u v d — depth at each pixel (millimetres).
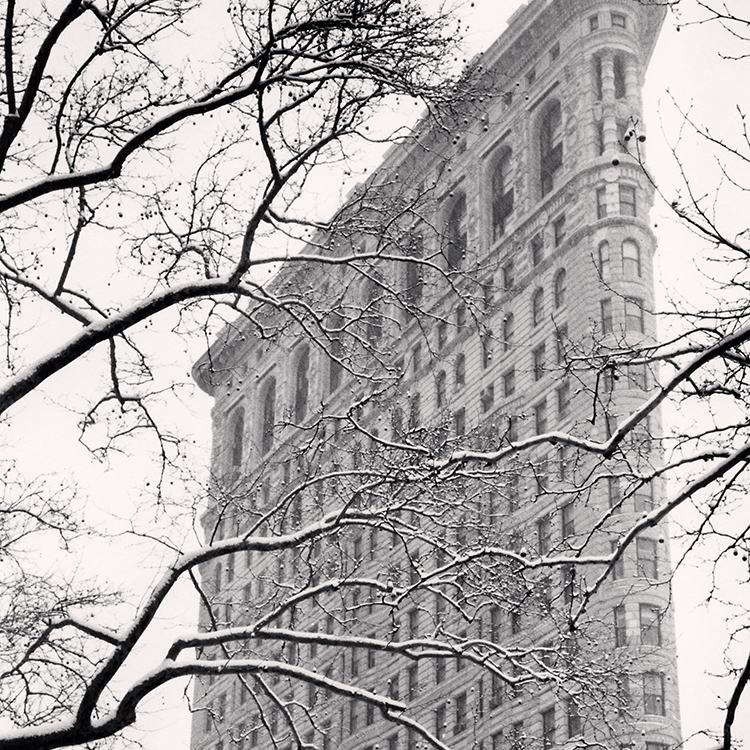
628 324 79938
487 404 87625
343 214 19859
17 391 15141
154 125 15844
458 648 19234
